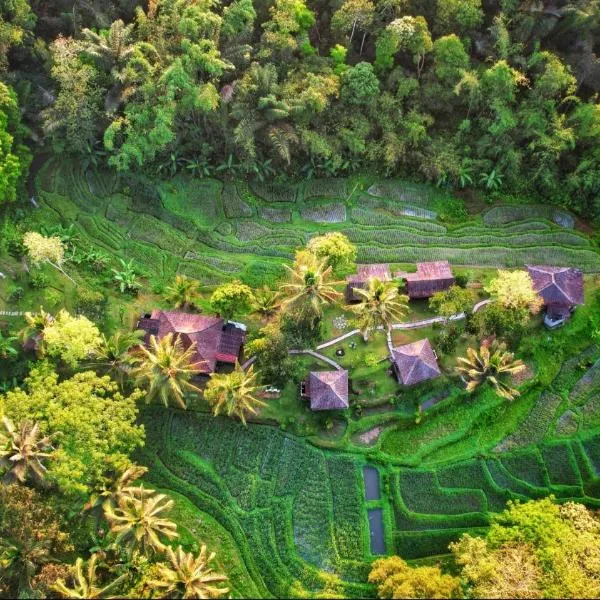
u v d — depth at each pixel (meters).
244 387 40.91
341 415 45.09
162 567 38.03
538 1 47.09
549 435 45.81
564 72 47.41
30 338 43.44
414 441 45.12
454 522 43.31
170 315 45.34
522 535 38.94
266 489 43.81
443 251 50.50
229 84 48.50
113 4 50.62
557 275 46.03
